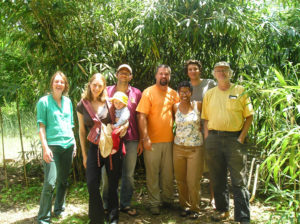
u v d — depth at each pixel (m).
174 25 3.39
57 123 2.67
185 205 2.89
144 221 2.79
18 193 3.54
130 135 2.90
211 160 2.63
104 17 3.63
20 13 3.15
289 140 2.00
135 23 3.58
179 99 2.97
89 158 2.53
